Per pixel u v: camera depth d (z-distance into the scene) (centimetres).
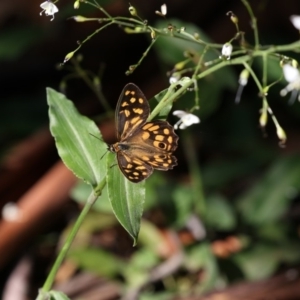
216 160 108
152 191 89
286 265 91
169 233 92
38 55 126
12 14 120
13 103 119
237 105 118
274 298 87
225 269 90
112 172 67
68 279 93
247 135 112
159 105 67
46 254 96
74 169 69
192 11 127
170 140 65
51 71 129
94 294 91
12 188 98
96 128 70
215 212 92
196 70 69
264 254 91
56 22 121
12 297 91
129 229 67
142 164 65
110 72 127
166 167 65
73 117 71
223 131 114
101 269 91
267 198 93
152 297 89
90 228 94
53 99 71
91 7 83
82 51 127
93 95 122
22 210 91
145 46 128
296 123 115
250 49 72
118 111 66
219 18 126
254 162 104
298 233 93
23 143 102
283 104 114
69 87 126
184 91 68
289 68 71
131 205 67
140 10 124
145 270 91
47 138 101
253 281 88
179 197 90
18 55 119
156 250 92
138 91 66
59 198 92
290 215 96
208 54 84
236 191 102
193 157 92
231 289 88
